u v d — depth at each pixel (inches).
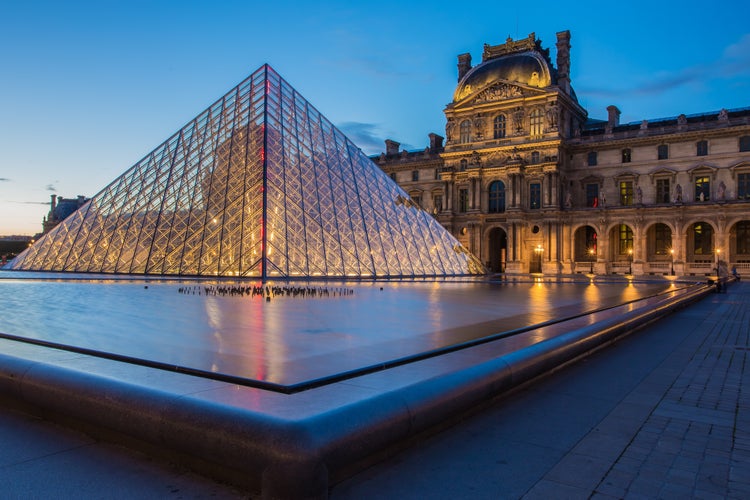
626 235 4379.9
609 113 4584.2
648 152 4156.0
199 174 2361.0
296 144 2389.3
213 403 305.0
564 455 340.8
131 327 761.6
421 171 5137.8
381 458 331.3
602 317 814.5
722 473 314.7
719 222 3791.8
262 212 2046.0
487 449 350.6
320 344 617.0
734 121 3843.5
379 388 353.1
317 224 2192.4
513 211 4296.3
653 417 417.7
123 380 353.4
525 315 953.5
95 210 2610.7
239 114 2427.4
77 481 296.5
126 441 347.9
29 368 391.5
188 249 2182.6
